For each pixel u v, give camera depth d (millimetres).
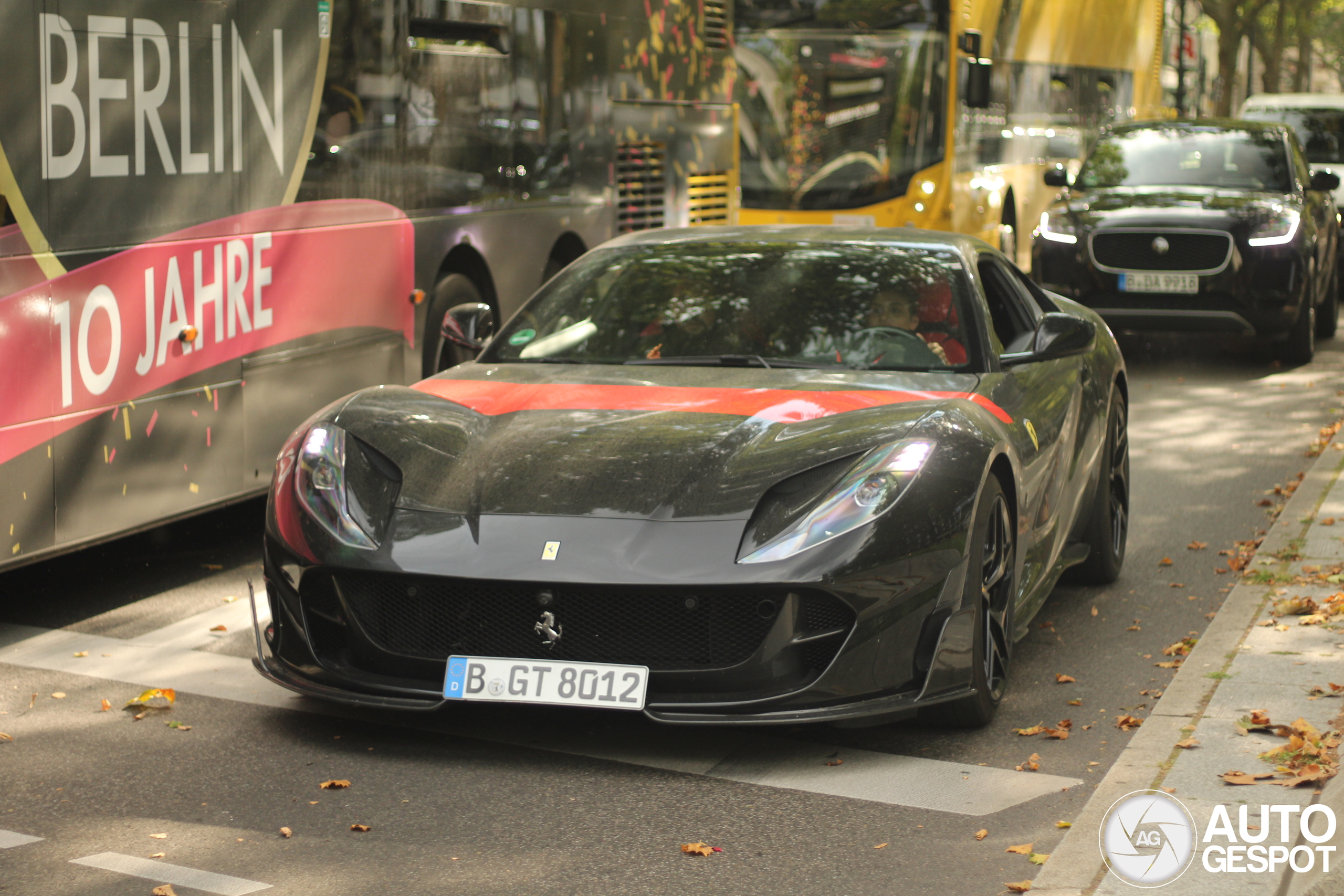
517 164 10609
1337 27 70688
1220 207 15562
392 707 5207
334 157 8547
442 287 9797
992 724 5668
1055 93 23062
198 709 5812
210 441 7629
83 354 6758
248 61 7766
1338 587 7113
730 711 5043
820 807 4852
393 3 9055
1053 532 6723
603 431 5594
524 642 5164
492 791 4984
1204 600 7520
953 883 4270
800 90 18391
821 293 6629
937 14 18094
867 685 5129
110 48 6844
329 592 5398
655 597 5043
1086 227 15648
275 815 4770
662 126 12734
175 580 7891
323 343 8523
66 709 5805
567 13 11164
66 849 4484
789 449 5391
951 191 18281
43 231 6500
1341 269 20609
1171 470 10805
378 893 4195
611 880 4297
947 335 6387
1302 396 13977
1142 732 5344
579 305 6844
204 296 7520
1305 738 5137
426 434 5680
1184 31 36188
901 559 5137
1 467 6344
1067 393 7031
